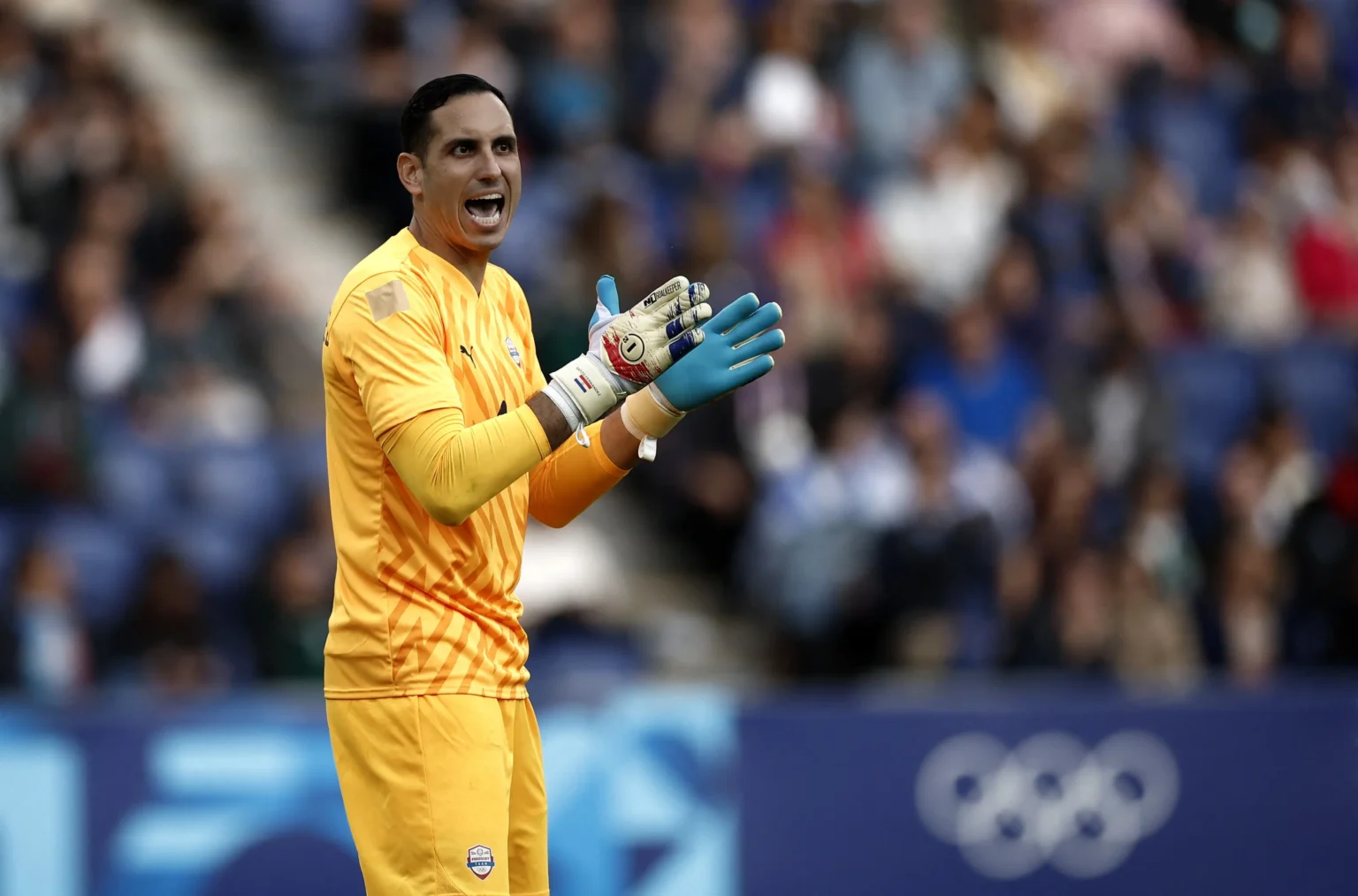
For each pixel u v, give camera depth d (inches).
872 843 938.7
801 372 1229.7
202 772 869.2
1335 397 1373.0
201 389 1170.0
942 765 951.0
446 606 478.9
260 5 1465.3
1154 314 1418.6
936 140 1450.5
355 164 1337.4
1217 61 1653.5
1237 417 1353.3
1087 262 1402.6
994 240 1401.3
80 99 1268.5
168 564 1039.6
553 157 1341.0
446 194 484.7
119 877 853.2
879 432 1211.2
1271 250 1493.6
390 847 473.1
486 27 1364.4
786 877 926.4
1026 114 1529.3
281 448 1155.9
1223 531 1250.0
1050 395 1290.6
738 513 1200.8
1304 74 1658.5
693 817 917.8
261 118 1424.7
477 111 484.1
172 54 1449.3
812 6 1481.3
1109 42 1625.2
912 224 1392.7
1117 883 970.7
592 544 1156.5
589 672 1058.1
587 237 1213.1
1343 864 996.6
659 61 1417.3
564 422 466.3
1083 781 971.9
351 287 475.8
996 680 1101.1
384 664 474.0
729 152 1373.0
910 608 1107.3
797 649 1120.8
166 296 1197.7
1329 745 1001.5
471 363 488.7
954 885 945.5
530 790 501.7
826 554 1127.0
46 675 1011.3
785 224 1331.2
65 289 1176.8
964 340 1278.3
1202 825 984.3
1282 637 1202.0
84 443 1117.1
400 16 1330.0
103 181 1234.6
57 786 853.2
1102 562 1167.6
